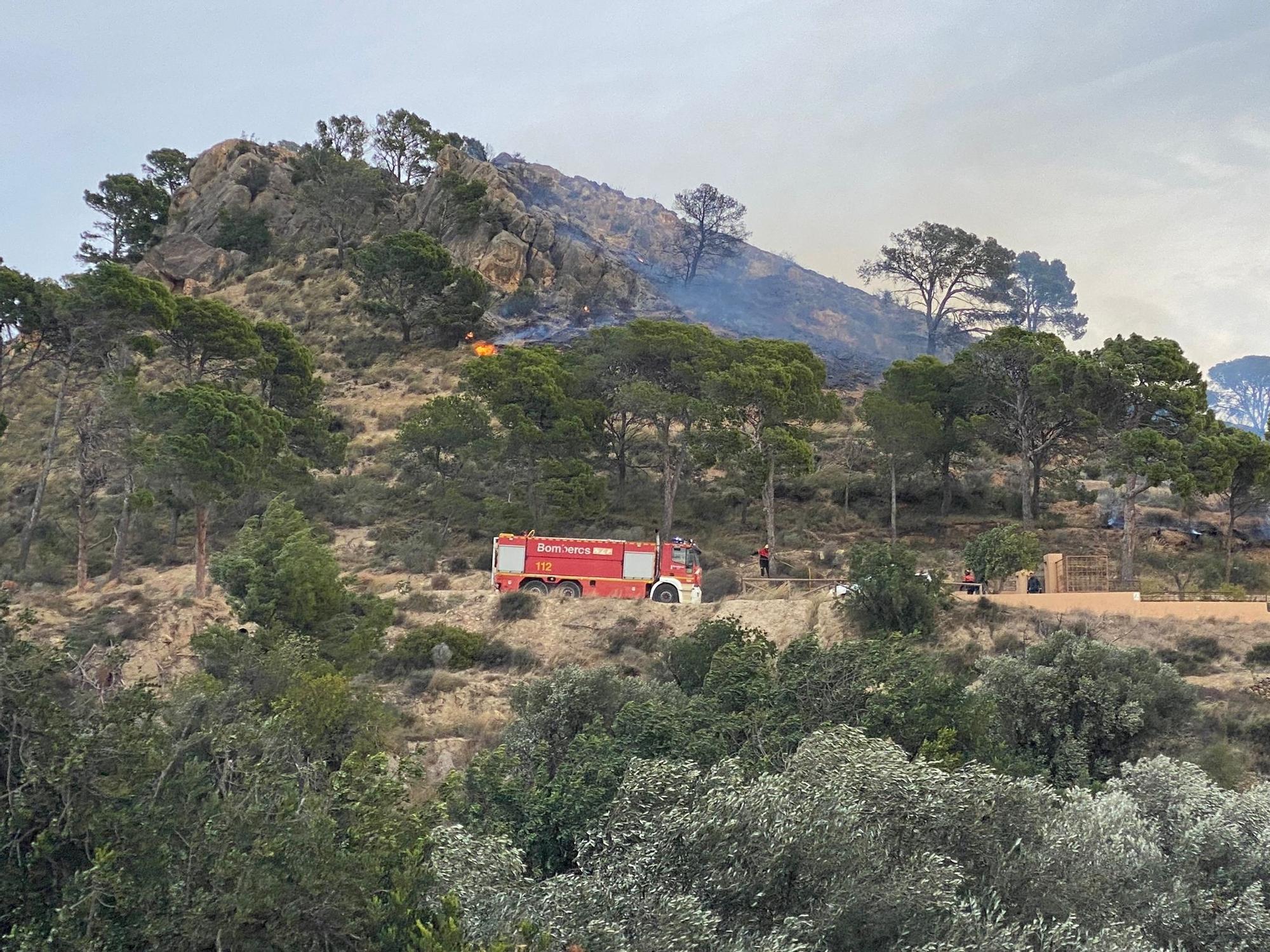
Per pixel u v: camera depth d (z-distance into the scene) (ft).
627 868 56.65
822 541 204.44
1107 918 60.23
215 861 48.52
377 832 55.72
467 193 400.06
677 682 124.57
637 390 204.44
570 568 156.97
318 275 391.65
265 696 103.55
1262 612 138.51
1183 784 78.74
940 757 83.56
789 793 60.39
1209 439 177.88
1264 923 61.98
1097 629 138.21
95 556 201.57
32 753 49.52
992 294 463.42
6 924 46.52
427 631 142.61
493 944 48.57
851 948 54.90
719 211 554.46
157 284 203.51
